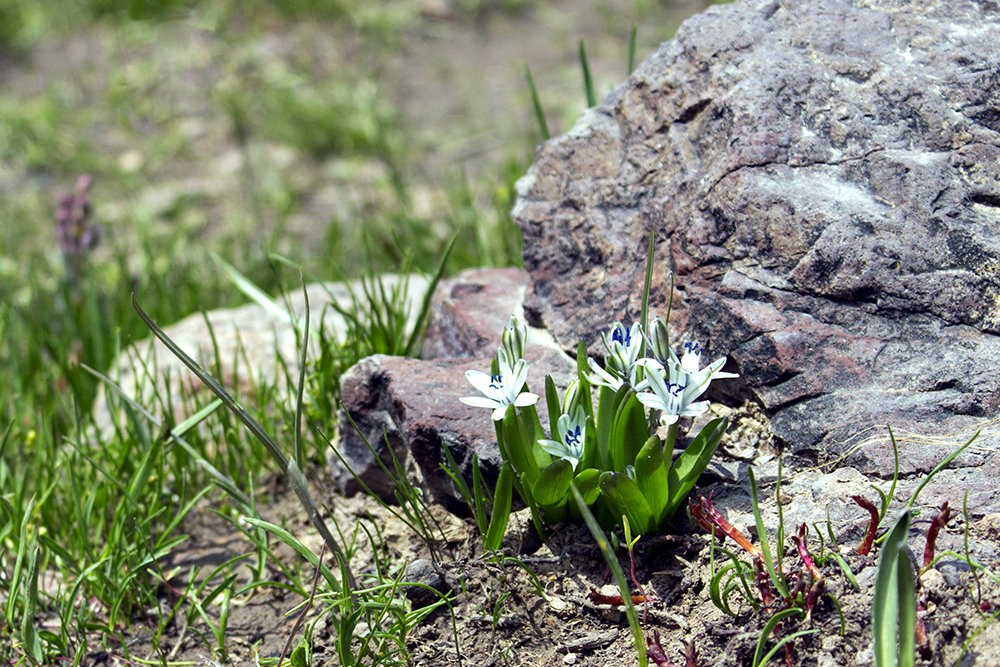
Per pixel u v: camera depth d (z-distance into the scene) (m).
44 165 7.61
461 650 2.26
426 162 7.06
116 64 8.88
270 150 7.49
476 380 2.21
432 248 5.20
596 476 2.19
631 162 2.97
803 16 2.86
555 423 2.31
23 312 4.58
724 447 2.45
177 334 3.97
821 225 2.49
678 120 2.89
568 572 2.33
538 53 8.34
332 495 3.03
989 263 2.39
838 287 2.45
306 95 7.95
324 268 5.36
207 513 3.18
